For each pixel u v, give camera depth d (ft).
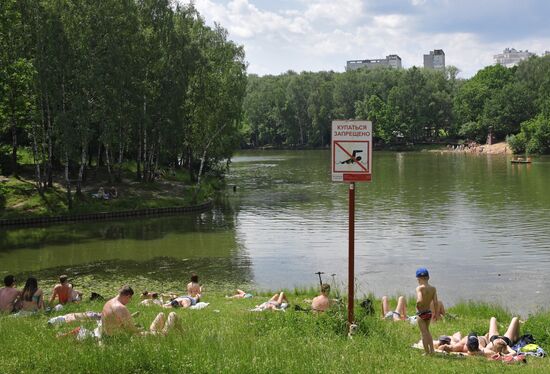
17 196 151.33
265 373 26.86
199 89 174.50
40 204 146.51
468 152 427.33
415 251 100.37
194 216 150.51
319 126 529.45
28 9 137.69
